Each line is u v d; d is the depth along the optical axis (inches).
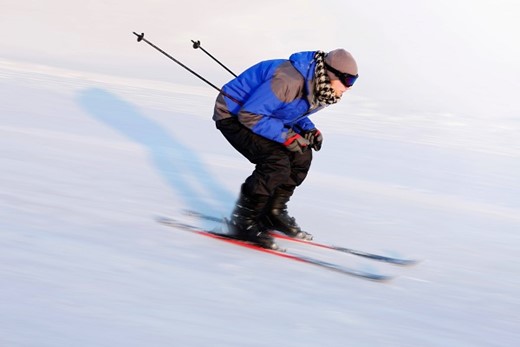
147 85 727.7
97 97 585.0
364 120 649.6
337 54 217.5
